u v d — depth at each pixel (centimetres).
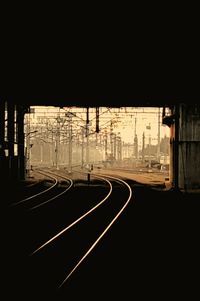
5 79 2756
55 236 1677
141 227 1953
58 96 3684
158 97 3659
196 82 2917
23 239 1700
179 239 1666
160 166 8675
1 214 2373
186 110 3941
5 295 949
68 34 1777
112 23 1623
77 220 2145
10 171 4072
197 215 2377
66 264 1252
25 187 4116
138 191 3878
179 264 1244
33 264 1248
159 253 1402
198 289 990
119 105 4216
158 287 1006
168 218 2253
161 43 1900
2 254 1413
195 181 3953
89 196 3466
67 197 3372
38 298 927
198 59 2189
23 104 4309
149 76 2703
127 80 2859
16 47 1962
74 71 2555
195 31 1720
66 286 997
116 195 3525
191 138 3953
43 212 2511
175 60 2223
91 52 2073
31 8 1479
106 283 1039
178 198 3275
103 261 1278
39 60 2238
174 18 1564
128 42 1897
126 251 1430
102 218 2273
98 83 2989
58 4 1439
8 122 4141
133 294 950
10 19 1585
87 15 1534
